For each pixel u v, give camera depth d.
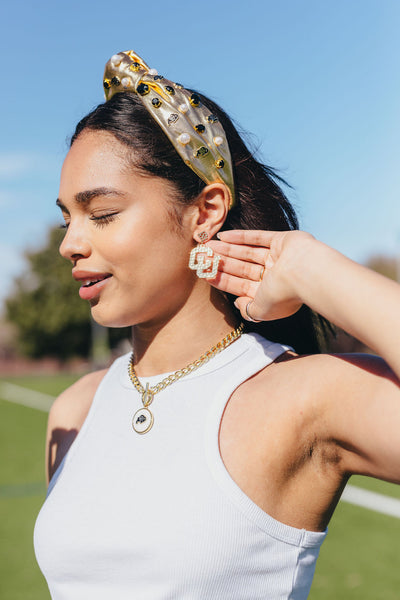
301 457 1.26
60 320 42.03
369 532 6.36
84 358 43.84
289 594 1.26
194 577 1.20
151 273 1.35
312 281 1.17
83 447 1.48
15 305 43.09
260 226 1.54
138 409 1.44
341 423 1.21
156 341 1.46
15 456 11.17
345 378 1.22
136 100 1.38
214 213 1.42
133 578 1.26
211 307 1.46
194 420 1.34
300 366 1.32
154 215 1.34
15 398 23.77
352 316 1.11
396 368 1.06
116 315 1.38
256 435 1.27
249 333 1.51
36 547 1.43
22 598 4.80
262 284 1.27
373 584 5.02
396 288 1.11
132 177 1.33
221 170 1.41
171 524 1.24
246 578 1.22
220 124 1.42
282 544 1.25
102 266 1.34
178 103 1.36
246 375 1.37
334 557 5.67
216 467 1.26
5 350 45.81
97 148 1.35
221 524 1.22
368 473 1.22
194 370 1.42
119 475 1.35
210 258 1.35
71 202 1.36
